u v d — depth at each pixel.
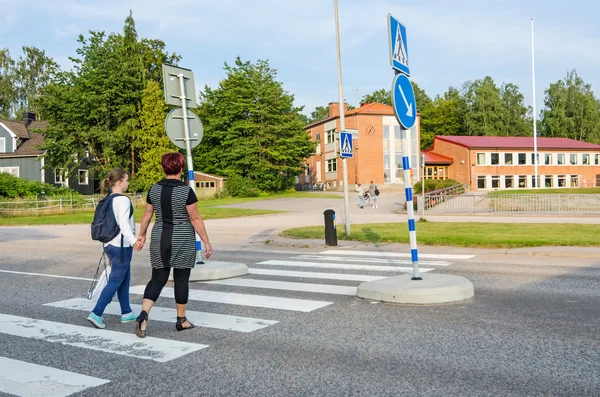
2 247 16.30
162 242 5.55
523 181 64.19
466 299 7.20
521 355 4.71
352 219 25.06
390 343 5.16
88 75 46.94
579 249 12.38
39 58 80.56
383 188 57.66
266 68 56.97
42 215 34.06
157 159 46.91
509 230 17.11
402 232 16.84
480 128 86.75
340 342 5.24
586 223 20.11
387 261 11.30
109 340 5.48
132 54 52.97
